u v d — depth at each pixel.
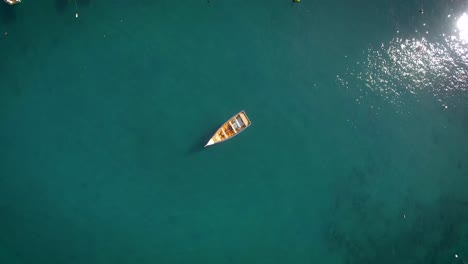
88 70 44.12
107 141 43.28
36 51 43.50
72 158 42.47
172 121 44.47
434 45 51.75
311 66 48.00
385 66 49.84
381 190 47.38
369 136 48.06
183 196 43.12
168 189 43.06
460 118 50.88
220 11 47.28
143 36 45.41
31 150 41.97
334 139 47.22
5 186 40.84
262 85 46.50
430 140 49.44
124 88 44.41
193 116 44.81
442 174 49.06
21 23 43.53
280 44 47.81
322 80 47.97
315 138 46.78
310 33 48.75
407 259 46.59
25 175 41.38
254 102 46.00
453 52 52.16
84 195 41.84
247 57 46.78
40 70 43.34
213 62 46.06
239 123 44.69
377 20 50.72
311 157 46.31
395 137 48.62
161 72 45.09
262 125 45.75
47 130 42.62
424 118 49.72
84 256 40.41
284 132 46.12
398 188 47.78
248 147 45.12
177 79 45.22
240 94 45.91
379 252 46.19
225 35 46.84
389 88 49.47
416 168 48.56
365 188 47.00
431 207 48.19
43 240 40.19
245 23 47.53
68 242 40.50
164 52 45.47
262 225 43.75
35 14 43.94
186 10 46.66
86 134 43.12
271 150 45.53
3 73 42.62
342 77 48.50
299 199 45.12
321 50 48.59
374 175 47.50
